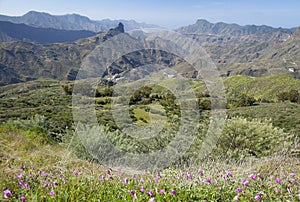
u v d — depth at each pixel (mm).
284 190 3252
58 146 8203
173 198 2895
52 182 3309
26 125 11094
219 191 3094
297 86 63438
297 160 5863
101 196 2926
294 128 12461
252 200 2891
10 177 3545
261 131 8047
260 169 4613
